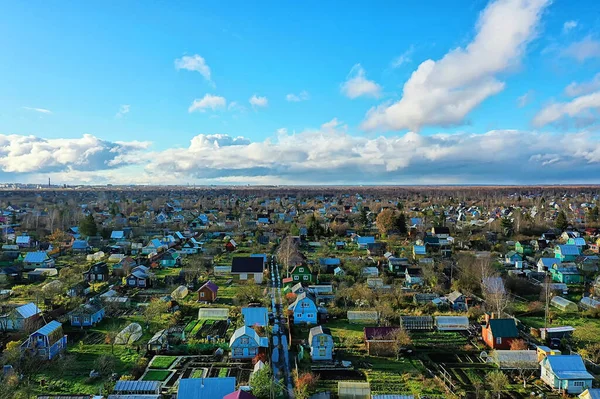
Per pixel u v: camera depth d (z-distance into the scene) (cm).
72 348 4631
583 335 5128
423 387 3869
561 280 7544
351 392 3631
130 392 3581
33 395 3603
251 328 4841
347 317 5691
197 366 4241
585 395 3531
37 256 8438
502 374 3931
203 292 6456
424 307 6059
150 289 7125
